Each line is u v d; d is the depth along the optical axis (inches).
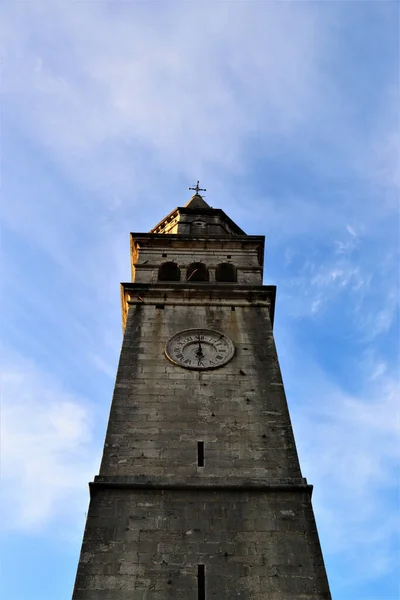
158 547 895.1
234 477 1003.3
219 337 1310.3
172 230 1836.9
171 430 1085.1
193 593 842.8
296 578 863.1
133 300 1407.5
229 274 1569.9
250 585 853.8
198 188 2166.6
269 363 1243.8
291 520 936.3
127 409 1120.8
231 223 1904.5
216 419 1110.4
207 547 898.1
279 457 1043.9
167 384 1179.9
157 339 1296.8
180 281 1504.7
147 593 839.1
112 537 904.3
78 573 856.3
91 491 967.0
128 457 1033.5
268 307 1409.9
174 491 974.4
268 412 1128.2
